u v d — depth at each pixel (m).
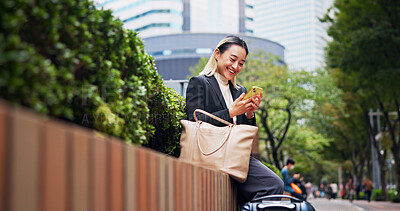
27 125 1.23
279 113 31.56
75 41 2.15
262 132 34.66
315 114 33.19
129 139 2.71
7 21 1.58
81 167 1.50
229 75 4.84
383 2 18.91
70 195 1.43
